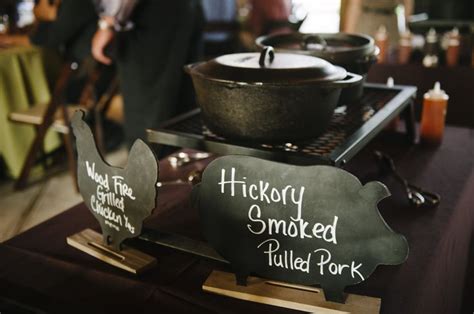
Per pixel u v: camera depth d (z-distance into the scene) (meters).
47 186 3.29
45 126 3.04
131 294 0.96
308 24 6.86
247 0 5.02
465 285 1.67
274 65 1.10
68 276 1.01
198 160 1.59
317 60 1.16
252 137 1.16
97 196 1.08
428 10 4.32
